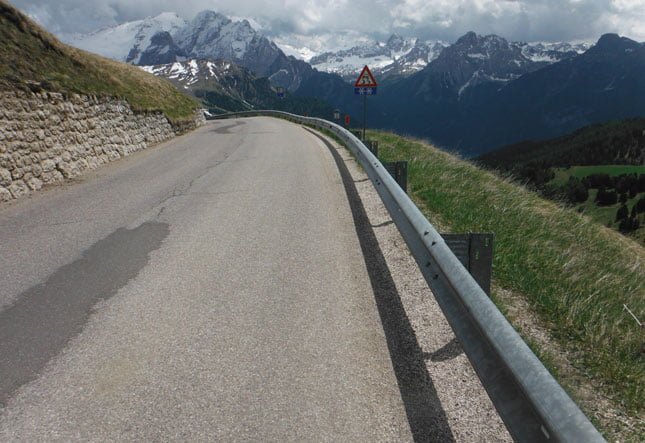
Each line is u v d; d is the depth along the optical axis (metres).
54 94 11.38
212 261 4.91
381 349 3.09
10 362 3.08
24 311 3.84
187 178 10.09
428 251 3.42
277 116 41.91
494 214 6.82
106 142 13.89
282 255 5.02
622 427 2.48
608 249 7.53
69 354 3.16
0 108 9.02
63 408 2.59
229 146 16.53
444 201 7.34
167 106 23.56
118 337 3.37
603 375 2.97
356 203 7.36
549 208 9.52
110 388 2.76
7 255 5.29
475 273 3.30
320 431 2.34
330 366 2.91
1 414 2.55
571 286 4.46
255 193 8.27
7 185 8.62
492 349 2.17
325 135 20.94
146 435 2.35
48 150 10.44
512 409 1.86
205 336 3.34
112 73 20.53
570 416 1.50
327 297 3.94
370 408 2.50
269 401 2.59
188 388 2.73
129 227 6.31
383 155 13.19
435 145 19.45
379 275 4.39
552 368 2.92
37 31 14.88
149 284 4.34
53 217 7.04
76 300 4.02
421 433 2.29
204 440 2.30
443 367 2.84
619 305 4.39
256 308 3.77
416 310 3.63
